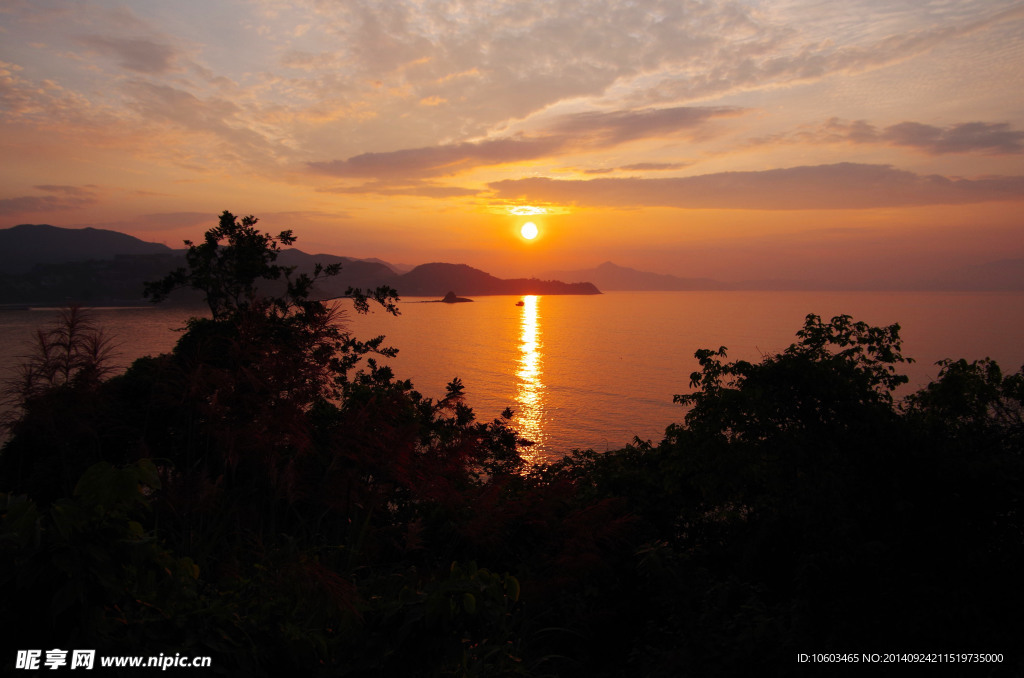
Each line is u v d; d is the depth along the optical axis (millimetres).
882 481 5480
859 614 4512
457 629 3016
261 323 7863
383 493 7082
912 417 6512
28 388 6871
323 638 3279
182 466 7551
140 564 2783
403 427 7672
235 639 2848
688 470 7875
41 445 7668
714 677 4395
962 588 4430
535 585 6328
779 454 6645
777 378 6988
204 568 5094
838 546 4914
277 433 6801
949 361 7242
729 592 5324
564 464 10102
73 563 2365
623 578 6797
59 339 7074
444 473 7719
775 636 4496
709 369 8125
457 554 7246
